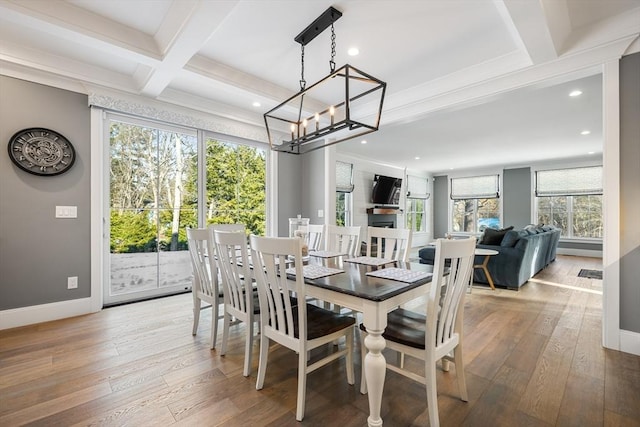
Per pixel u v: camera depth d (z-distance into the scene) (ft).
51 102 9.41
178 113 11.90
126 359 7.04
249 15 7.10
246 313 6.50
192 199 12.93
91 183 10.18
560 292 13.12
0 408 5.29
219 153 13.74
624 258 7.30
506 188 27.81
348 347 6.07
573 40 7.72
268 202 15.40
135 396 5.65
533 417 5.08
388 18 7.19
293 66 9.77
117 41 7.65
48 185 9.38
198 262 8.06
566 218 24.95
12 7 6.29
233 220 14.16
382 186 25.21
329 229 10.48
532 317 9.94
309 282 5.64
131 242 11.43
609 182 7.42
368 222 25.05
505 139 17.95
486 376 6.36
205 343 7.95
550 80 8.31
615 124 7.32
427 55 8.91
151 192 11.89
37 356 7.14
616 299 7.43
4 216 8.68
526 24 6.54
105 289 10.83
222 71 9.79
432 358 4.71
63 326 8.97
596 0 6.59
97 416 5.09
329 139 15.28
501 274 13.74
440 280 4.64
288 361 7.06
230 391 5.84
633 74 7.11
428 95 10.83
